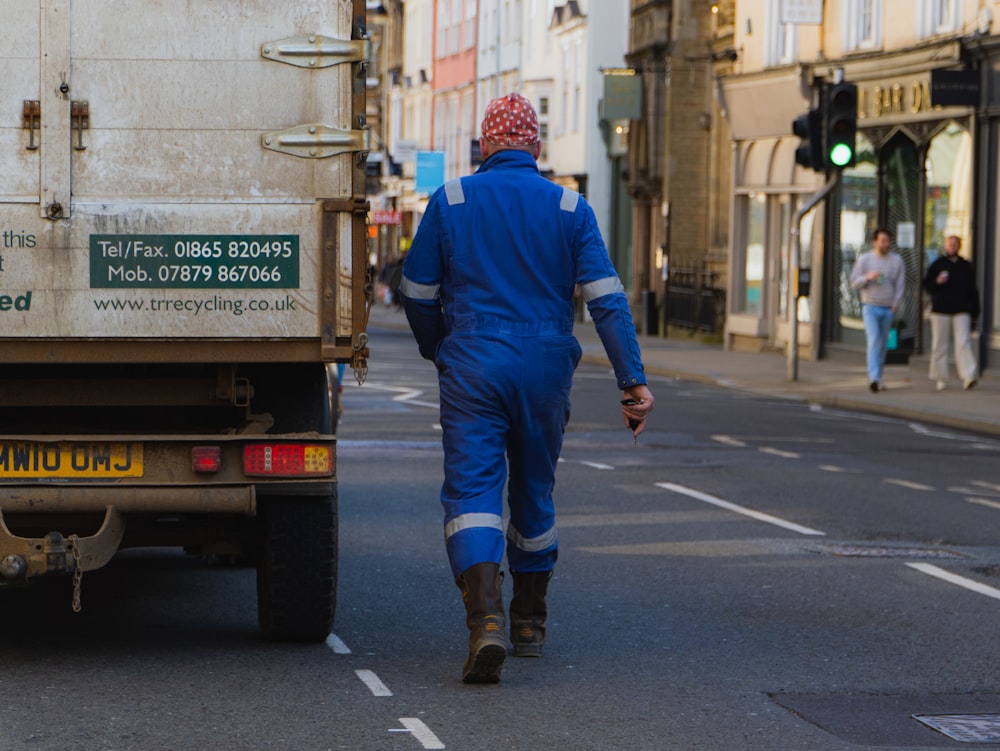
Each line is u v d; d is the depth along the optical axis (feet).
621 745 49.52
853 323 257.96
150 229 57.00
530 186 57.21
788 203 279.90
